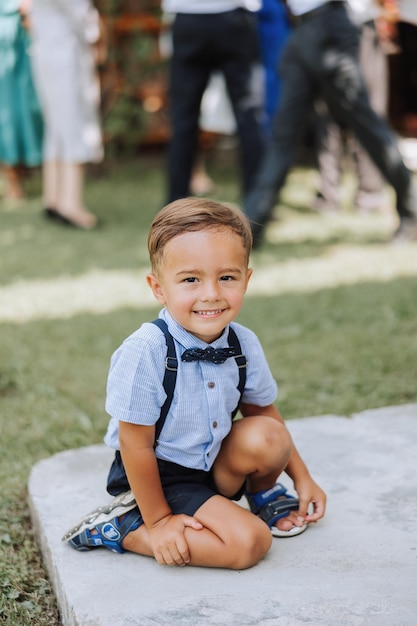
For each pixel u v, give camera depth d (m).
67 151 5.73
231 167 8.07
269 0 5.65
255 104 5.04
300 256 4.86
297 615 1.68
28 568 2.11
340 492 2.19
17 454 2.69
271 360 3.35
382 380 3.11
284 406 2.94
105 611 1.73
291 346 3.50
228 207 1.87
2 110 6.41
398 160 4.71
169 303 1.84
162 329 1.89
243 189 5.19
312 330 3.67
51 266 4.92
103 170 7.80
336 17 4.34
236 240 1.82
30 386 3.23
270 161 4.75
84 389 3.18
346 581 1.80
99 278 4.65
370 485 2.22
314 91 4.58
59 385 3.22
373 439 2.48
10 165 6.66
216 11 4.86
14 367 3.38
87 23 5.56
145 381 1.85
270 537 1.88
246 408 2.09
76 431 2.84
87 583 1.84
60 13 5.41
